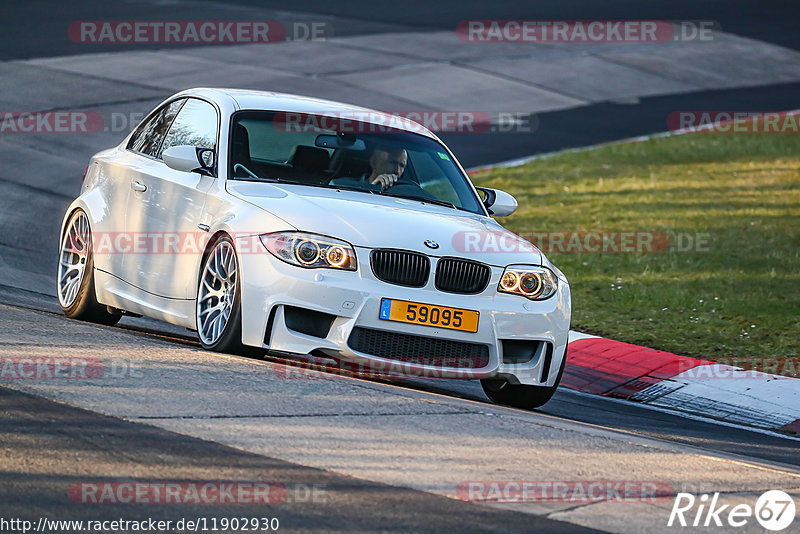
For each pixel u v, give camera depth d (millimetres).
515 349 25141
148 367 21172
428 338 24016
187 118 28875
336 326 23297
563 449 18891
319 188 26156
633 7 138875
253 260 23641
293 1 131875
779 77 111000
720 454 21922
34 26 105688
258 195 24953
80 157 61312
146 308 27141
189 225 25844
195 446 16375
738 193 64375
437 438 18484
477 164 70500
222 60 94500
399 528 13914
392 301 23484
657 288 44000
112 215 28891
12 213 48219
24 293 34656
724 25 132125
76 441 16047
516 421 20656
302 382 21453
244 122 27375
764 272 47125
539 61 105875
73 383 19297
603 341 37062
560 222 56375
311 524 13742
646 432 25484
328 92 85688
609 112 90688
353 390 21391
